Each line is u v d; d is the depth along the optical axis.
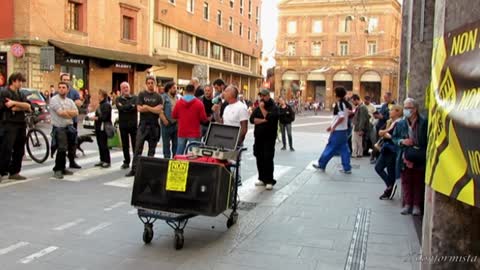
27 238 5.73
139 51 33.81
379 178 10.28
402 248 5.60
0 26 25.33
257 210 7.34
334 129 10.92
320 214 7.16
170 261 5.10
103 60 29.50
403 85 12.60
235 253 5.38
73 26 28.06
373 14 67.25
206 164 5.53
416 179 7.05
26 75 24.84
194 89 9.41
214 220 6.75
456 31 3.50
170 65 38.81
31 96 19.69
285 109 15.35
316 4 70.94
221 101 10.34
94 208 7.19
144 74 34.12
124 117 10.53
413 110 6.95
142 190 5.65
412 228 6.44
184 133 9.27
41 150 11.34
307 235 6.09
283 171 11.09
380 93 68.44
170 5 37.53
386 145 8.23
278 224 6.59
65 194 8.05
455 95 3.46
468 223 3.84
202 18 43.91
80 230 6.11
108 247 5.51
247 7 56.62
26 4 24.72
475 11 3.51
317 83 75.19
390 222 6.75
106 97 10.70
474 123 3.05
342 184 9.55
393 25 68.31
